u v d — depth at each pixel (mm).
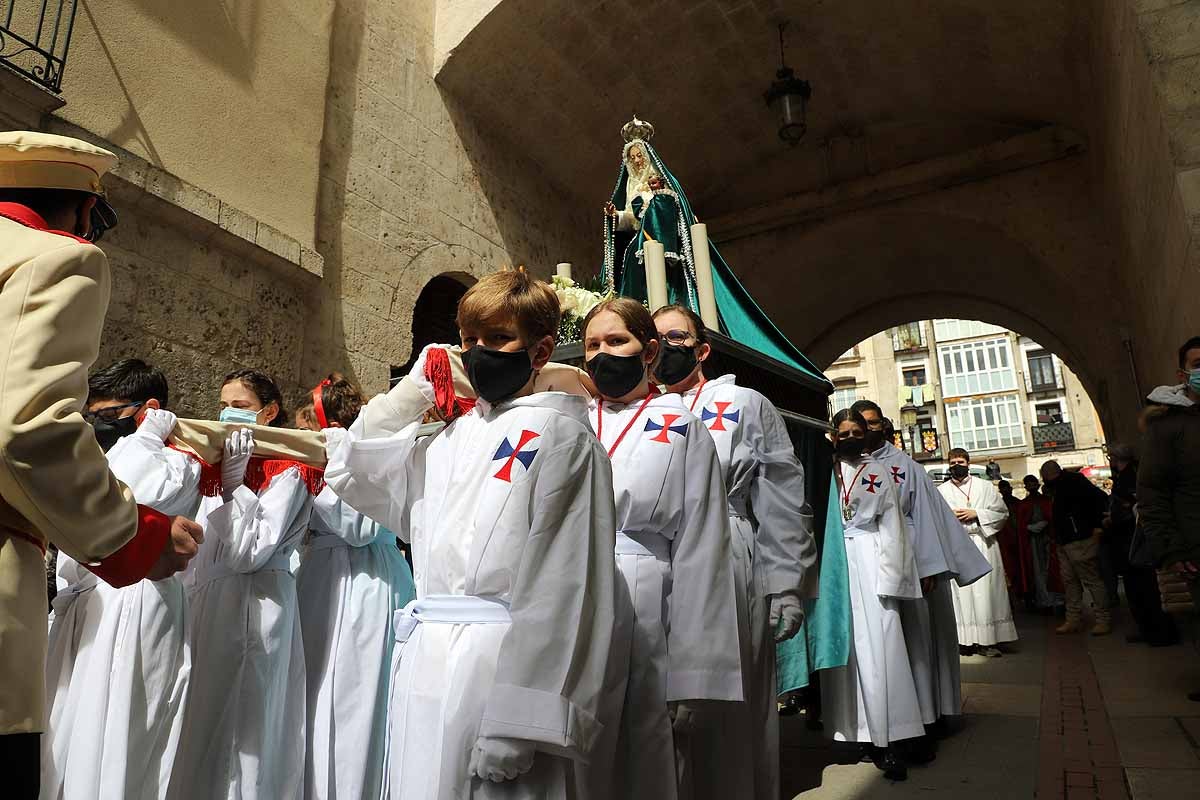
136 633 2422
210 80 5578
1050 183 10453
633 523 2326
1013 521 11523
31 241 1454
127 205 4879
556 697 1574
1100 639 7566
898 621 3889
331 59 7195
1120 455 7773
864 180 11359
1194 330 5336
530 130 9750
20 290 1374
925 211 11141
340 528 3141
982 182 10820
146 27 5113
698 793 2545
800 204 11750
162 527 1589
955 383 45062
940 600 4605
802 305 13477
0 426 1270
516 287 1999
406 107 8055
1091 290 9961
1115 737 3957
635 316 2604
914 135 11406
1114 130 7523
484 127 9258
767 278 12281
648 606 2260
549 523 1747
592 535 1802
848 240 12094
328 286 6680
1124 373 9695
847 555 4047
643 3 8938
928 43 9727
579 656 1651
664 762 2131
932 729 4344
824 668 3797
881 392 41688
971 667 6691
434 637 1804
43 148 1646
